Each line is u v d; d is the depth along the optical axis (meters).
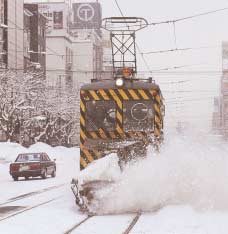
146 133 34.75
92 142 34.69
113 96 35.22
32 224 24.67
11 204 35.09
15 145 126.31
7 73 141.38
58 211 29.61
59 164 113.75
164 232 21.12
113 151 33.62
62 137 197.12
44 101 164.00
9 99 136.50
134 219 25.27
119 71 37.84
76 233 21.62
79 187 28.34
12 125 138.00
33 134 175.25
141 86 35.28
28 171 69.12
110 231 21.92
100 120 35.03
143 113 35.03
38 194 43.03
